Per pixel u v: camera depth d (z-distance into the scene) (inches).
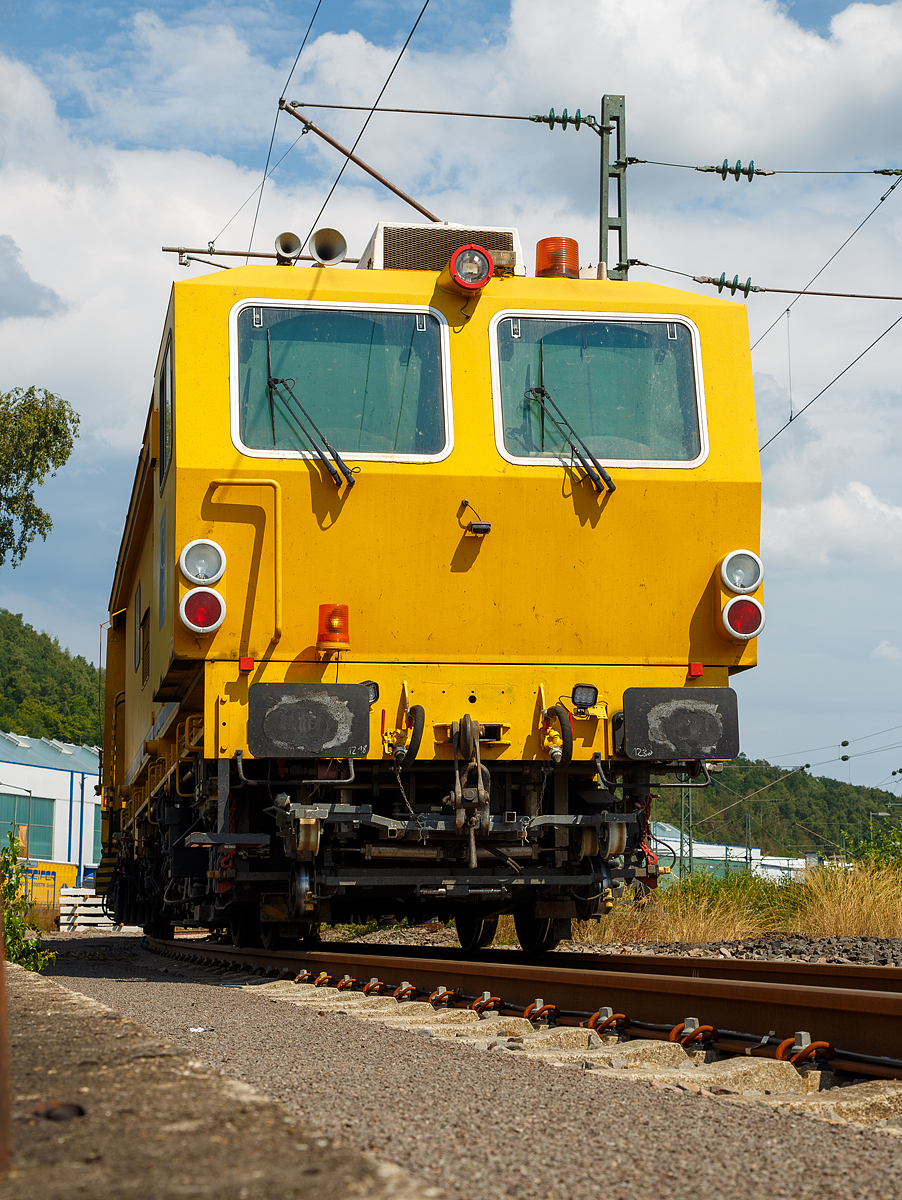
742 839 4114.2
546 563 303.1
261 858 317.7
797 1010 185.8
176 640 286.2
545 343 314.0
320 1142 93.5
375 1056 168.6
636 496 306.7
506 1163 104.7
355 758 285.3
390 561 296.5
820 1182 102.7
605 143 633.0
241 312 300.7
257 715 280.2
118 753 669.9
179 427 291.0
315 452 296.0
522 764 308.7
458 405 305.6
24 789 2420.0
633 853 318.3
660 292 324.8
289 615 291.4
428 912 375.2
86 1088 112.7
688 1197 96.7
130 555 516.7
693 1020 193.8
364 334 306.2
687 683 307.1
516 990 240.8
